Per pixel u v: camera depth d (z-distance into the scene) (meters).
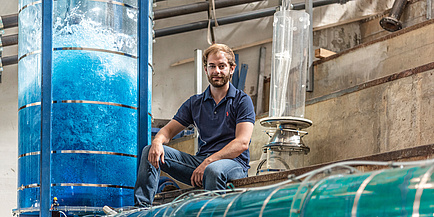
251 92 6.08
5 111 5.16
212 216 1.79
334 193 1.39
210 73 3.02
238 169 2.85
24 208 3.48
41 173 3.35
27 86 3.58
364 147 3.67
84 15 3.51
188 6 5.66
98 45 3.50
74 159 3.39
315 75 4.91
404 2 5.79
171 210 2.07
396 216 1.26
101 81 3.48
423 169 1.24
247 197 1.69
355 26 6.62
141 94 3.62
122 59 3.56
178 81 5.82
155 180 3.01
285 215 1.51
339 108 3.92
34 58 3.56
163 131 3.12
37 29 3.58
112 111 3.49
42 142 3.38
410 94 3.31
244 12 5.91
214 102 3.09
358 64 4.50
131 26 3.63
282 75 3.87
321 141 4.07
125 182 3.48
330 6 6.39
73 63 3.46
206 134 3.10
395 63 4.16
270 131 3.90
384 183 1.30
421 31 3.96
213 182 2.72
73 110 3.43
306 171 2.37
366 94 3.69
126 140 3.52
